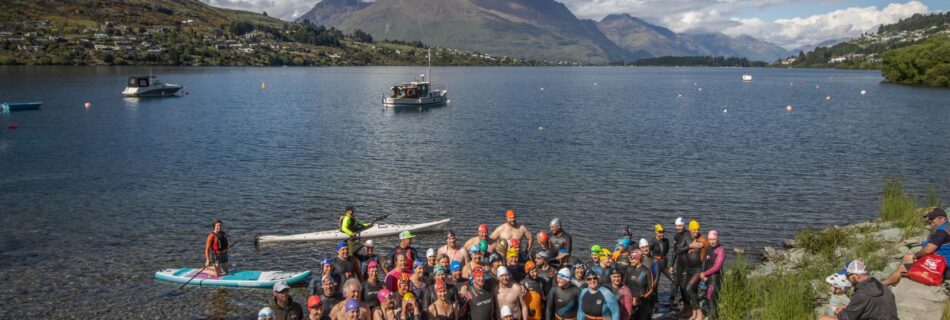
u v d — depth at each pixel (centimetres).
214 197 4034
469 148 6172
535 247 2034
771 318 1653
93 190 4188
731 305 1727
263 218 3566
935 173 4819
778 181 4534
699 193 4169
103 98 11662
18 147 5984
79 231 3256
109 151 5791
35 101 10681
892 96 13300
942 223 1672
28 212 3619
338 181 4544
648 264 1758
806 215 3644
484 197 4088
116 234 3212
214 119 8675
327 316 1480
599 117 9450
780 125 8200
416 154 5784
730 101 13100
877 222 3130
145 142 6388
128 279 2594
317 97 13300
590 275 1434
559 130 7681
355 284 1459
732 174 4794
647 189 4291
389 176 4734
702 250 1817
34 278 2589
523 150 6034
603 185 4419
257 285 2523
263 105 11119
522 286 1569
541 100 13425
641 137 6994
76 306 2322
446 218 3619
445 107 11350
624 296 1507
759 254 2933
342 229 2359
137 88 12212
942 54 16625
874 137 6888
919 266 1684
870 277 1273
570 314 1490
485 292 1494
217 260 2573
